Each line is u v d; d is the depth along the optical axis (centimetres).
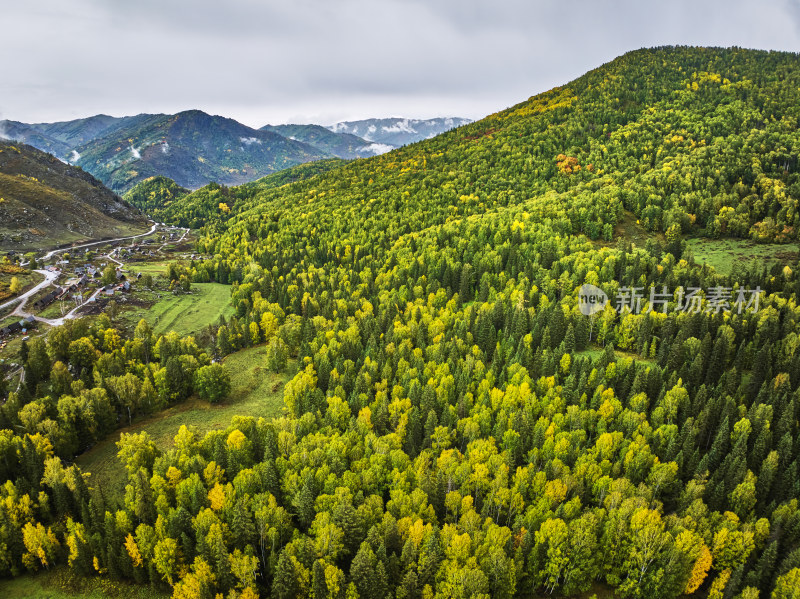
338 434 11456
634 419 11444
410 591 8112
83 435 12112
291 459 10319
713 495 9831
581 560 8525
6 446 10312
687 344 13975
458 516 9712
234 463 10219
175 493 9769
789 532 8950
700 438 11500
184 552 8644
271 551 8812
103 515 9344
